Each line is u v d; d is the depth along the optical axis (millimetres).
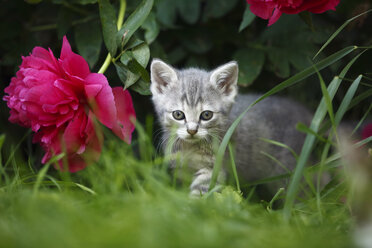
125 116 708
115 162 692
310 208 651
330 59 661
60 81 672
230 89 790
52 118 674
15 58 802
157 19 805
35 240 487
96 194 643
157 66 777
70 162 699
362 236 566
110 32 710
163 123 787
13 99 688
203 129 762
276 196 667
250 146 806
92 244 482
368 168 612
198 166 772
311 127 635
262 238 558
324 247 542
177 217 580
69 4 786
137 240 498
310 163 793
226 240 543
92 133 684
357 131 789
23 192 632
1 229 540
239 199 657
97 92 676
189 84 778
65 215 574
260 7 699
